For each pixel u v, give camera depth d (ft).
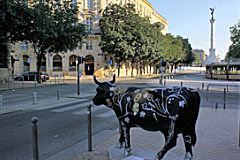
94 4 131.64
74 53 133.49
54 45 78.59
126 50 104.27
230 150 16.31
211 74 123.34
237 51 110.52
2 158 15.84
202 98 44.37
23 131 22.52
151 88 12.44
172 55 177.68
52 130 22.76
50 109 34.12
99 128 23.57
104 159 14.76
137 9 177.27
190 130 11.81
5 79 85.92
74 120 27.12
